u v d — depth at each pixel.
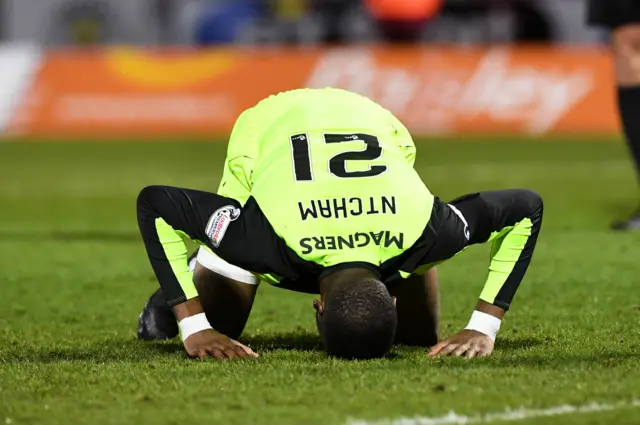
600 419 11.93
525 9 88.94
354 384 13.43
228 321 17.00
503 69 76.50
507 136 75.81
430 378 13.70
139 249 31.33
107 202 45.53
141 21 93.19
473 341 15.59
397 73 76.25
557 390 13.11
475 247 31.22
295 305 22.16
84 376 14.38
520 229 15.60
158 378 14.11
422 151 66.31
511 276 15.80
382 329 14.03
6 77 76.94
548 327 18.88
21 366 15.27
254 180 15.78
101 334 19.03
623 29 34.22
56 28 93.56
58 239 33.78
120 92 76.94
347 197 14.74
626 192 47.44
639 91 34.25
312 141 15.62
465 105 76.38
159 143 72.44
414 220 14.65
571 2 89.31
